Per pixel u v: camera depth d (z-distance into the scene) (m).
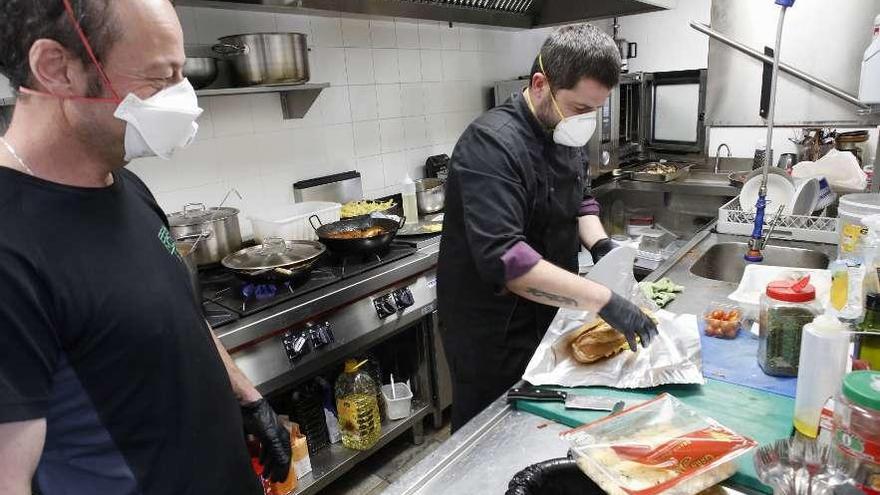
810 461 0.70
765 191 1.66
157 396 0.77
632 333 1.01
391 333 1.95
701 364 1.04
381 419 2.12
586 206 1.61
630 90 3.25
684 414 0.82
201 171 2.01
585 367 1.03
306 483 1.81
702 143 3.28
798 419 0.76
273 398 1.92
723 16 2.02
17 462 0.62
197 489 0.84
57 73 0.63
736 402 0.91
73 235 0.70
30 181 0.67
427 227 2.29
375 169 2.61
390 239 1.96
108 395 0.73
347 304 1.78
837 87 1.88
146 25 0.65
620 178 3.20
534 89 1.20
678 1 3.43
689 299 1.39
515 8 2.65
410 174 2.77
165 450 0.79
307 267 1.71
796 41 1.90
